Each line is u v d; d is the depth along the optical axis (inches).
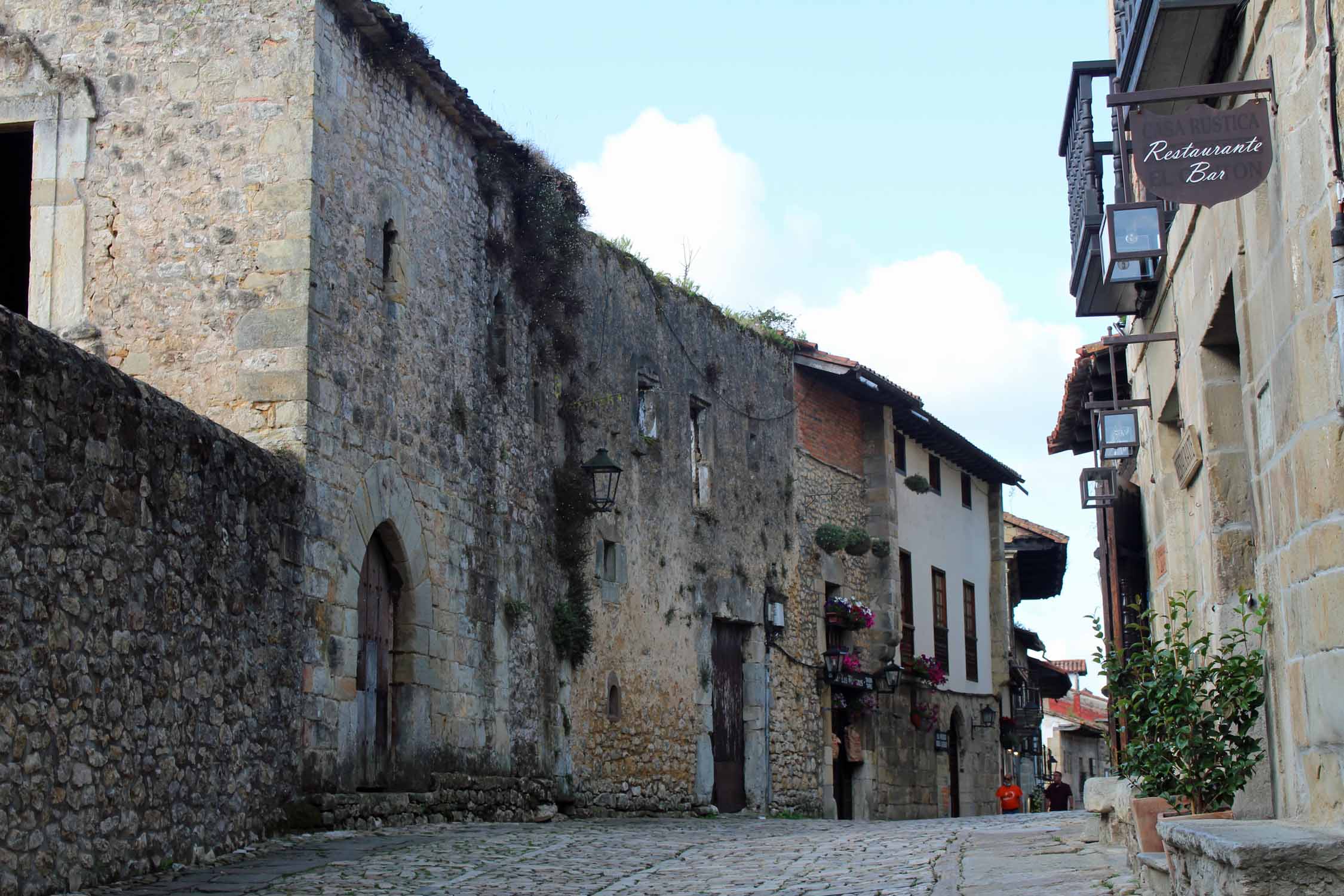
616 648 716.7
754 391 888.9
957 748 1149.1
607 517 717.3
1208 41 282.4
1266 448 267.1
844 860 417.7
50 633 314.2
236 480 416.8
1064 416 670.5
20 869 297.7
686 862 412.2
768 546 882.1
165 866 362.6
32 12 513.0
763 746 843.4
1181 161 259.1
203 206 492.4
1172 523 433.1
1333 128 217.5
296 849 414.3
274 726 434.3
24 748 302.4
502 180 650.2
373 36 534.9
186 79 501.7
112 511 344.5
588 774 681.6
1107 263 351.3
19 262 567.2
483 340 620.7
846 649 952.9
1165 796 300.0
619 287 752.3
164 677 366.9
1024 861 380.8
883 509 1016.9
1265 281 262.5
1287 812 267.0
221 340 481.7
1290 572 249.8
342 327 501.7
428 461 559.8
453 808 550.9
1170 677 296.7
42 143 504.1
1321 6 223.0
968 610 1194.6
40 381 314.2
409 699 530.9
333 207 503.5
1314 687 235.9
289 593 449.1
